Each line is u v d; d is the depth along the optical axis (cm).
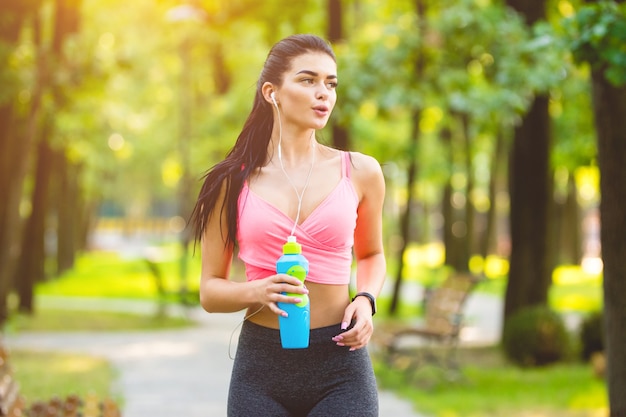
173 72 3403
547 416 930
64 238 3831
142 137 4319
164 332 1883
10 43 1359
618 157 611
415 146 2277
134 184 6438
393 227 4522
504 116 1291
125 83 3017
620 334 613
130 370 1289
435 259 5584
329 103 329
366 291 333
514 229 1475
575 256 4325
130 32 2758
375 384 333
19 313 2086
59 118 1658
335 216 327
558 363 1330
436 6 1535
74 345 1608
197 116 3269
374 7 2194
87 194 4500
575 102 1564
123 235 9544
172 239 8756
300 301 308
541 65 1266
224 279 344
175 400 1036
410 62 1338
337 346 324
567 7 1480
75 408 560
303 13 1989
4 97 1291
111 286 3288
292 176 331
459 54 1328
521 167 1469
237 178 331
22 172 1423
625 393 612
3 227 1509
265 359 324
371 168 341
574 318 2288
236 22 2033
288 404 325
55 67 1411
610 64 597
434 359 1196
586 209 6456
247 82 2670
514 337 1338
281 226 325
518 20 1342
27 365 1283
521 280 1466
